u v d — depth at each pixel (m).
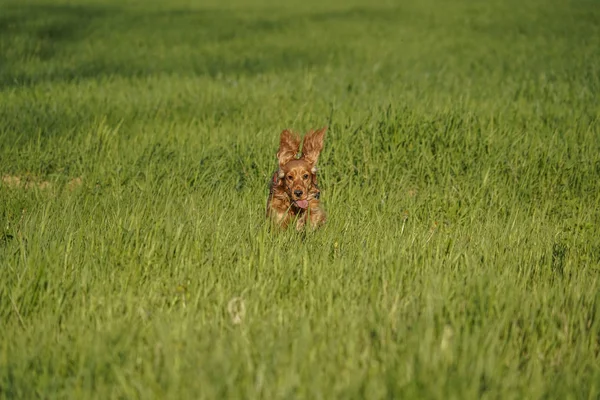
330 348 6.58
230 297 7.92
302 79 24.66
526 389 6.11
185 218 10.90
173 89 22.22
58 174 14.02
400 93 21.38
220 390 5.89
